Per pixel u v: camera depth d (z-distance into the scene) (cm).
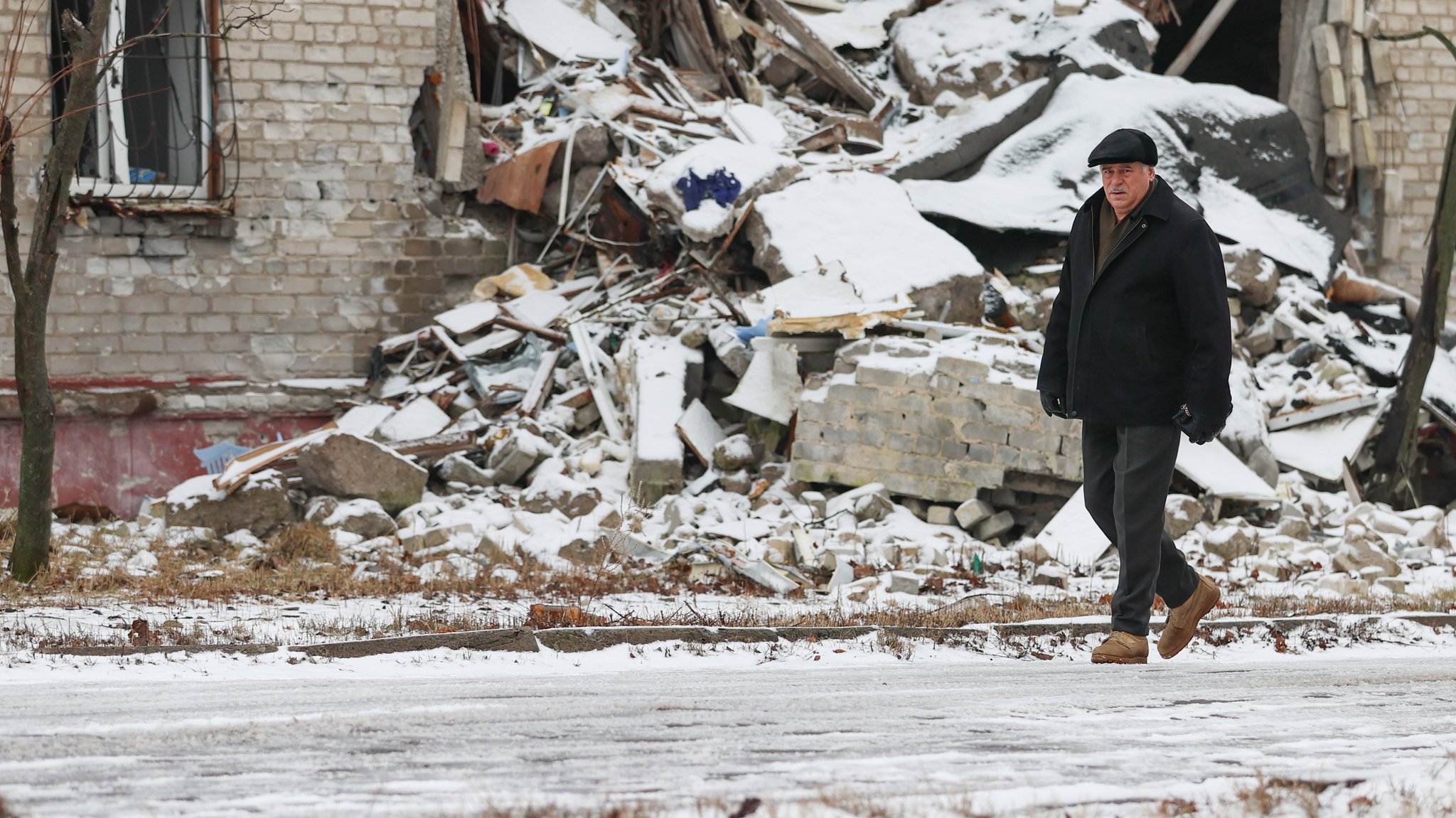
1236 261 2216
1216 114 2472
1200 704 548
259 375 2186
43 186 1437
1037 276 2238
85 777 356
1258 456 1978
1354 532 1664
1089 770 370
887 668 790
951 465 1864
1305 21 2719
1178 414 748
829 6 2750
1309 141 2694
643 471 1903
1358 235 2670
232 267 2180
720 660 864
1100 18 2616
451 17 2300
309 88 2209
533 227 2361
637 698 570
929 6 2820
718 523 1783
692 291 2219
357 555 1703
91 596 1335
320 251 2217
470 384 2150
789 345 1958
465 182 2291
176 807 311
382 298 2244
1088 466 793
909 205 2202
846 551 1652
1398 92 2692
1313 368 2180
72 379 2112
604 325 2195
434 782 346
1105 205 767
